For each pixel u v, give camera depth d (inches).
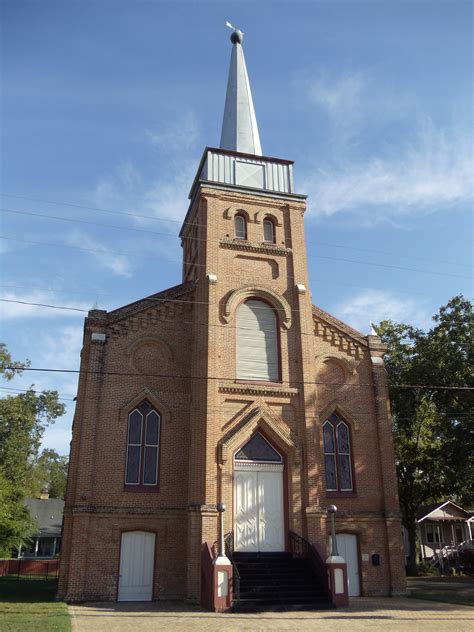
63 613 658.2
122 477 882.8
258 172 1119.6
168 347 977.5
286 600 749.3
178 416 944.3
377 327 1513.3
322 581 784.3
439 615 686.5
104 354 939.3
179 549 868.6
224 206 1062.4
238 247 1034.1
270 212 1090.1
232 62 1309.1
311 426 940.0
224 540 824.3
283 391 952.9
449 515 1792.6
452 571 1518.2
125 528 856.9
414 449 1403.8
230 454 876.6
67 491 868.0
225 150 1109.7
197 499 844.6
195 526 829.8
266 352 989.8
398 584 926.4
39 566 1743.4
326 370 1044.5
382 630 580.7
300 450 920.9
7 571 1717.5
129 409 922.7
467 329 1214.3
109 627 589.0
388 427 1024.2
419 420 1416.1
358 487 976.9
